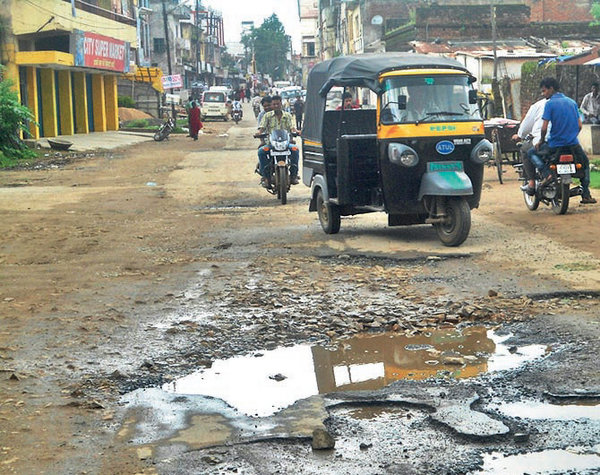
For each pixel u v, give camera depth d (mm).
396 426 4750
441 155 10203
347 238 10914
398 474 4082
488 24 49000
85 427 4797
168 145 35219
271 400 5246
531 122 12578
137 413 5027
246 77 139500
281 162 14758
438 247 10047
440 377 5590
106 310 7504
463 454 4305
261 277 8727
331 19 87812
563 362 5727
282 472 4141
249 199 15797
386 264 9273
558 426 4637
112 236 11680
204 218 13312
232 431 4707
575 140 12180
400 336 6590
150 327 6930
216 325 6957
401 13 64500
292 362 6016
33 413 5027
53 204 15586
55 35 35125
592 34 48969
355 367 5875
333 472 4125
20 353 6270
